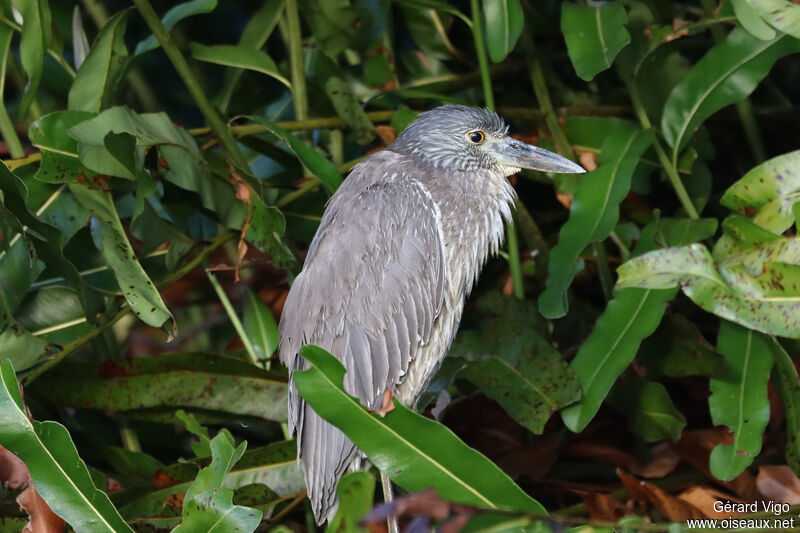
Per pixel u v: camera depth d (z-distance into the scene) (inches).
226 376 313.7
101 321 304.0
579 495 313.6
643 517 292.8
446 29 371.6
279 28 405.7
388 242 286.2
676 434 299.4
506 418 323.0
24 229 288.5
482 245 311.3
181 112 423.5
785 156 269.3
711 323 345.7
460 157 309.3
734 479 293.0
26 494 251.0
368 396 281.3
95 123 277.3
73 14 352.2
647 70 332.2
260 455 300.5
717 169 389.1
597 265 337.4
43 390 307.3
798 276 260.7
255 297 337.7
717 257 273.3
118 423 341.4
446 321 300.8
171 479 292.5
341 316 283.6
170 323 288.7
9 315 289.1
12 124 318.3
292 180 359.6
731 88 301.7
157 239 307.7
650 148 332.5
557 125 341.7
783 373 273.6
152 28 298.2
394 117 338.0
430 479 213.6
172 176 294.5
